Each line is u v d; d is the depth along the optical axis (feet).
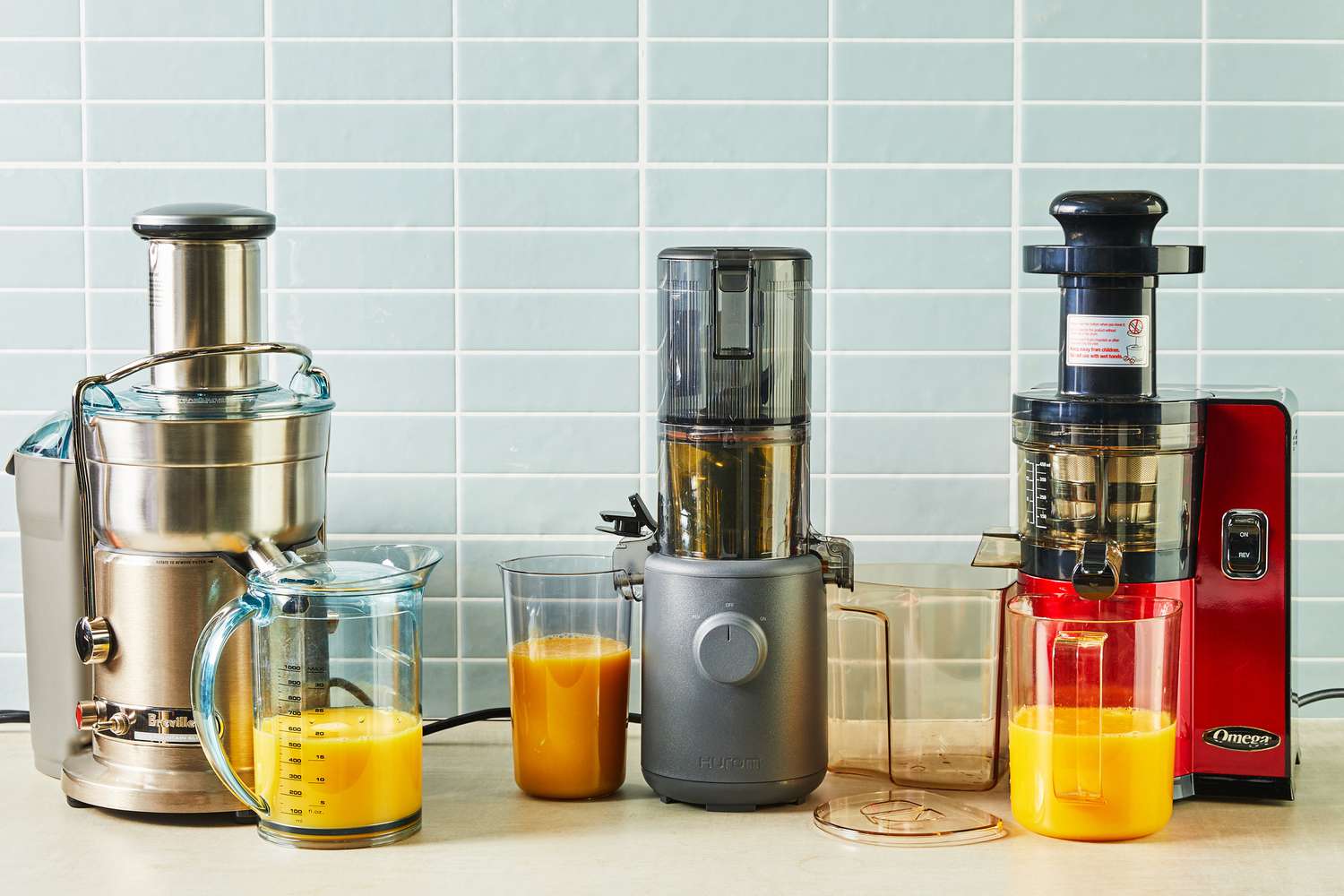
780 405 3.69
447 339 4.66
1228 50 4.55
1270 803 3.84
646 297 4.65
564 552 4.72
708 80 4.58
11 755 4.37
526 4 4.56
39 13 4.58
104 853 3.54
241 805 3.71
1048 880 3.35
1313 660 4.70
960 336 4.64
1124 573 3.69
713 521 3.69
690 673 3.68
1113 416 3.63
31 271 4.66
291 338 4.66
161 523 3.64
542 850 3.54
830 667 4.17
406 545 4.22
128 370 3.70
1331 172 4.58
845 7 4.55
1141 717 3.56
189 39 4.58
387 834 3.58
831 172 4.60
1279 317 4.63
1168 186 4.59
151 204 4.64
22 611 4.73
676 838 3.62
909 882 3.34
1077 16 4.55
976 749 4.01
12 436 4.70
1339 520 4.66
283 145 4.61
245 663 3.70
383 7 4.56
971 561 4.47
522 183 4.61
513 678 3.95
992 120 4.58
